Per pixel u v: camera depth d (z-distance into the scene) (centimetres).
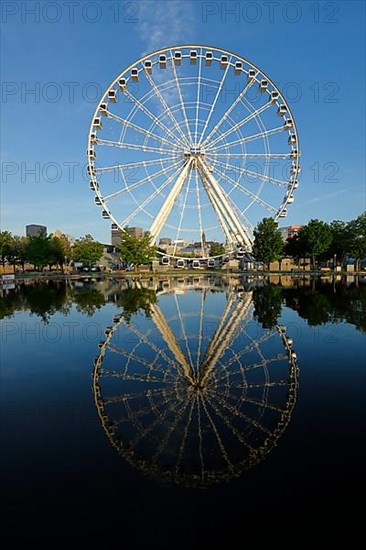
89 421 806
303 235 8831
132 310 2475
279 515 498
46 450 680
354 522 485
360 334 1636
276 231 8600
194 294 3528
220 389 997
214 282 5262
